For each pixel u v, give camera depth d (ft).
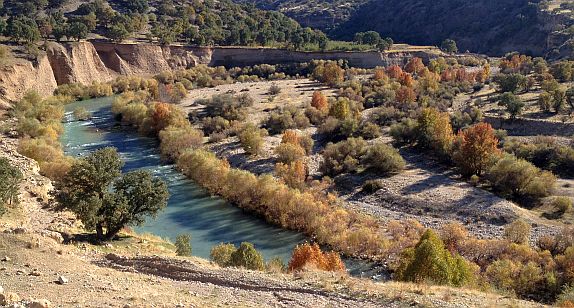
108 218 118.83
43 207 137.39
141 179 128.06
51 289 57.47
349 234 165.68
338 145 248.52
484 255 150.61
